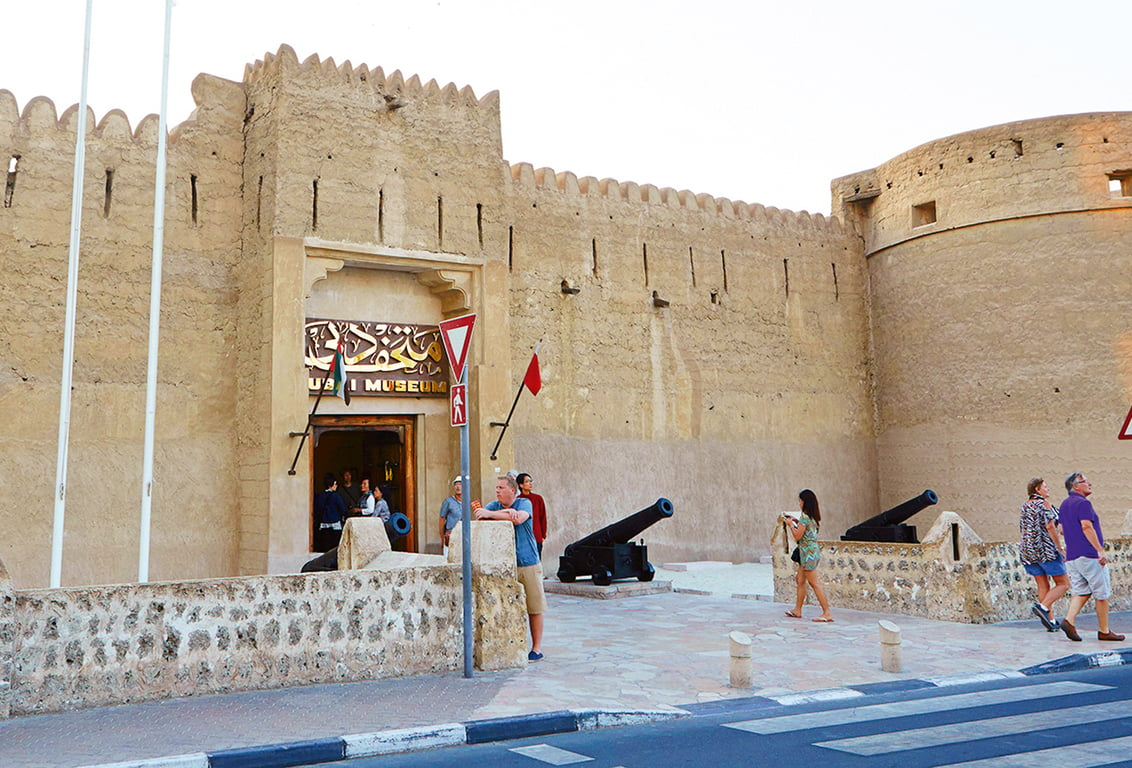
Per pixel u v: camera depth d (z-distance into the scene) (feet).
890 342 76.84
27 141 45.96
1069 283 67.41
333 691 24.14
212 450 49.55
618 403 63.67
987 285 70.13
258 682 24.16
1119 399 65.62
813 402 74.59
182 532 48.11
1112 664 29.91
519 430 58.44
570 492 60.34
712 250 70.38
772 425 71.82
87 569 45.29
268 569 46.26
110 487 46.39
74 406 45.83
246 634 24.14
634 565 49.93
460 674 26.76
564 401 61.00
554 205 62.39
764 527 70.13
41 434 44.86
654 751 19.19
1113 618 38.45
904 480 75.05
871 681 26.05
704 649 31.07
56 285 46.01
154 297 40.14
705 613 40.47
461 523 26.50
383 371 52.85
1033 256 68.59
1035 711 22.59
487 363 53.93
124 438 47.14
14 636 21.20
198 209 50.47
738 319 71.05
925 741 19.63
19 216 45.29
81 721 20.80
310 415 48.26
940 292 72.64
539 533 42.88
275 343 47.67
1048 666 28.40
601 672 27.04
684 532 65.77
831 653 30.27
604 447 62.49
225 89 52.13
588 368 62.49
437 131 54.13
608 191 65.36
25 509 44.01
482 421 53.26
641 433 64.59
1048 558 34.04
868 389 78.28
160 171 41.06
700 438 67.62
